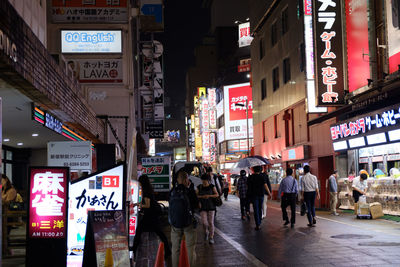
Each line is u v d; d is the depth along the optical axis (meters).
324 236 12.17
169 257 10.17
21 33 6.09
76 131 13.30
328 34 20.55
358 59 19.59
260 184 14.32
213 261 9.16
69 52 20.27
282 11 32.38
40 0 11.42
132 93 21.42
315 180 14.73
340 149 21.97
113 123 21.36
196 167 26.97
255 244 11.23
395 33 16.77
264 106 38.69
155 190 24.33
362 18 19.22
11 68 5.69
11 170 15.26
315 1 20.61
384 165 18.86
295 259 9.00
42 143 14.27
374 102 18.39
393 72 16.44
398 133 16.61
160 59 31.11
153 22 28.83
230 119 62.91
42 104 8.41
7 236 9.42
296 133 30.27
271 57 35.78
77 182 6.68
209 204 11.66
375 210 16.64
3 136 12.21
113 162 13.81
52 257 6.23
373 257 8.88
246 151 61.66
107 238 6.25
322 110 21.62
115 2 20.41
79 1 20.14
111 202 6.66
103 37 20.45
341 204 22.20
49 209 6.29
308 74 21.72
